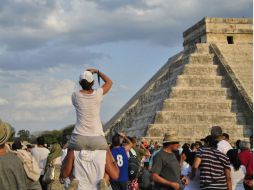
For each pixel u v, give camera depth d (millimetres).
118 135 20297
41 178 23766
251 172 17500
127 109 85438
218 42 80688
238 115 67562
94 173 11820
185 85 71750
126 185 20141
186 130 66188
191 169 16797
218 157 15531
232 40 81188
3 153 10211
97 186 11805
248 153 17781
